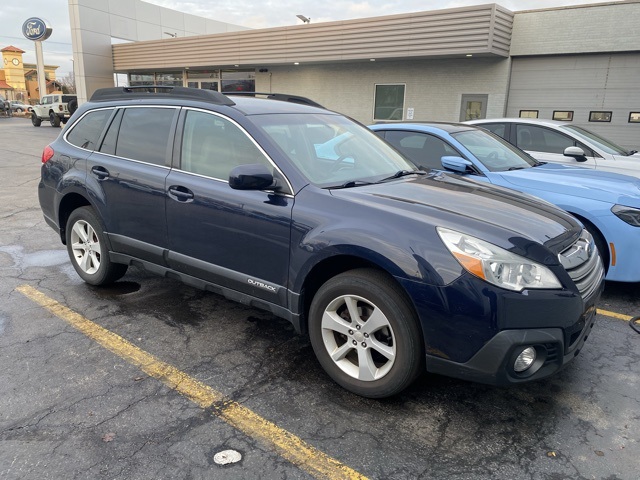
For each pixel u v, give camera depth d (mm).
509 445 2598
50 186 4762
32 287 4695
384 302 2744
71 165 4527
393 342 2781
